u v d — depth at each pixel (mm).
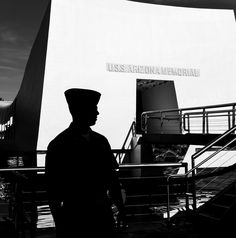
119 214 2631
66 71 22469
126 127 22750
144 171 14742
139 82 26156
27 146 27938
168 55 25312
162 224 6141
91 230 2268
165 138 13953
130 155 15172
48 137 21031
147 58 24766
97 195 2328
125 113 23031
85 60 23156
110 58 23812
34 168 6133
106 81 23281
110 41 24234
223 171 5320
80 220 2262
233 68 26266
